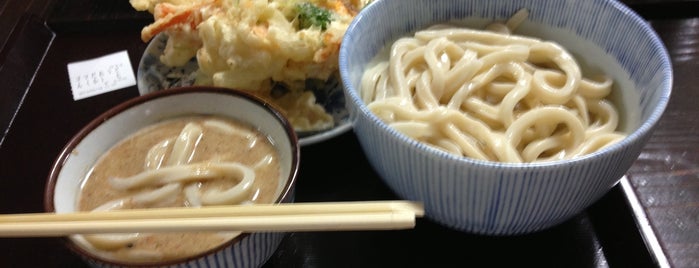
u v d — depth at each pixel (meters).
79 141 0.32
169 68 0.43
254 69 0.38
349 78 0.29
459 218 0.28
